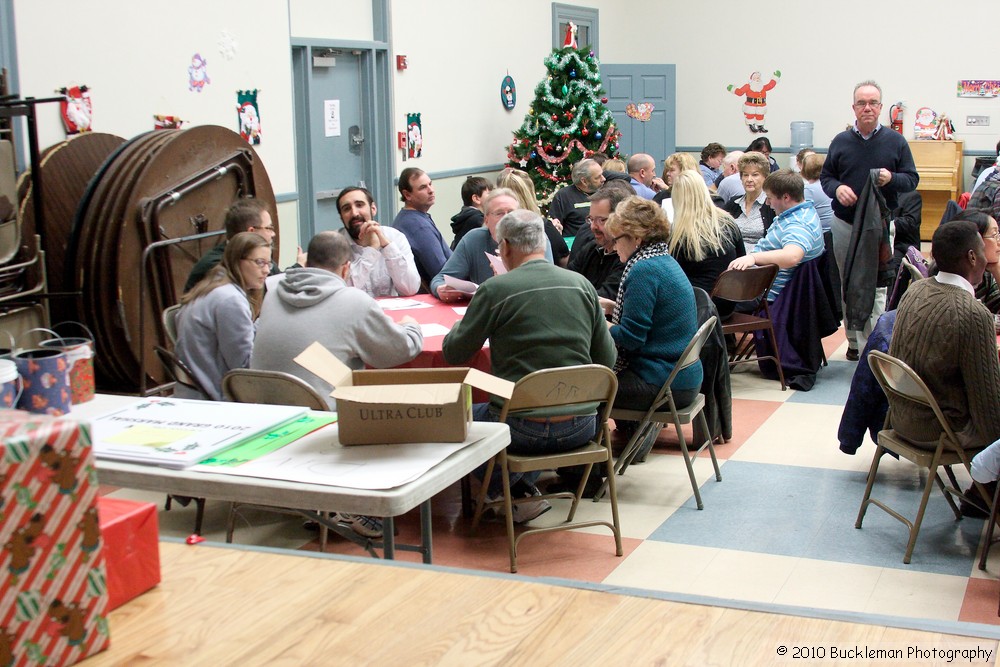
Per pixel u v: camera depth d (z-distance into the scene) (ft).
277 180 22.80
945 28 36.55
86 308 15.97
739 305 18.76
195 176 16.88
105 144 17.26
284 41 22.71
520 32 34.63
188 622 4.39
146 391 16.20
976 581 10.53
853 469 14.19
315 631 4.29
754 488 13.50
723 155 30.58
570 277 11.18
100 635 4.11
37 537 3.87
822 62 38.65
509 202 15.14
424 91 29.14
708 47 40.37
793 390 18.61
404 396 6.47
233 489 6.09
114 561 4.50
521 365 10.93
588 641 4.16
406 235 17.65
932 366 10.78
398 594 4.65
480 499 11.71
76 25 16.99
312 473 6.20
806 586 10.46
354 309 10.37
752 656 4.01
